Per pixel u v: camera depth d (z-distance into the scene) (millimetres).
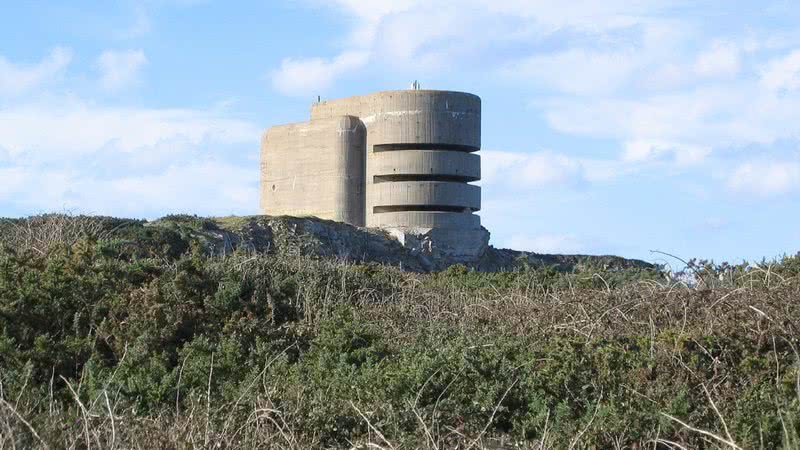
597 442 22562
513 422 24750
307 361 31438
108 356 32031
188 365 29359
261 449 21750
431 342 33438
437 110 179500
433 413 23719
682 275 38062
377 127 183875
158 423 22406
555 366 27109
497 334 35438
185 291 37844
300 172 197625
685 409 22875
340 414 24734
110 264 38719
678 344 27500
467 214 181125
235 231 129000
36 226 62188
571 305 37000
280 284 43969
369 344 34500
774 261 39344
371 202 185250
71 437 20453
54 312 33656
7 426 19875
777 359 26156
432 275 68375
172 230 76125
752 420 21938
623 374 26203
